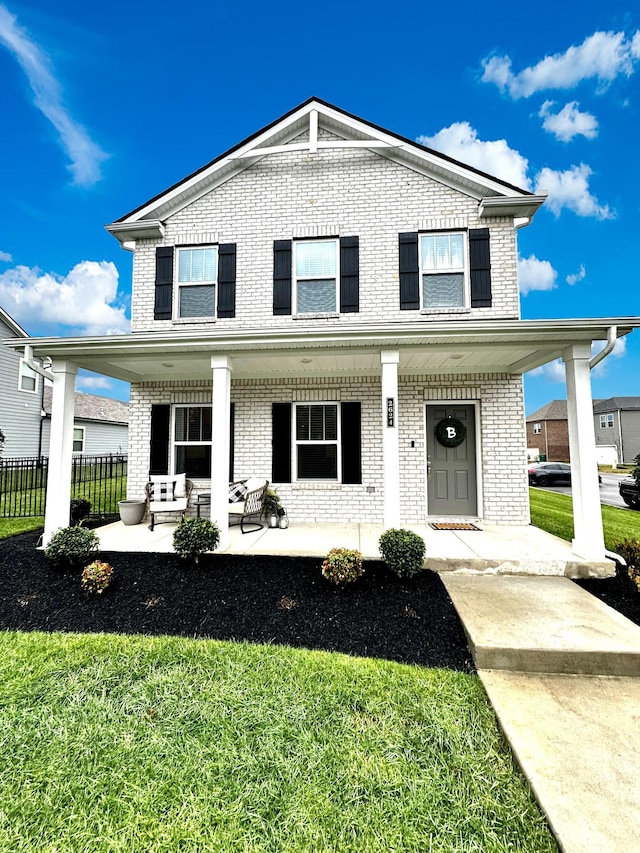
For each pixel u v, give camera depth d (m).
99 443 23.84
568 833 1.99
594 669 3.37
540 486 20.98
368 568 5.26
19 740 2.62
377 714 2.87
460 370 7.48
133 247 8.52
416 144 7.67
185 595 4.63
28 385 18.20
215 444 5.98
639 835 1.98
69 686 3.17
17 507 10.39
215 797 2.22
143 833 2.02
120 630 4.04
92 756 2.50
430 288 7.75
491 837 2.00
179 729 2.73
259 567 5.30
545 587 4.84
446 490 7.83
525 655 3.41
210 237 8.25
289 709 2.91
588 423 5.50
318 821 2.07
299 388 8.08
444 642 3.78
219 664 3.46
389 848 1.94
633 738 2.64
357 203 7.93
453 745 2.59
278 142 8.26
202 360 6.49
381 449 7.86
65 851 1.94
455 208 7.77
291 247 8.02
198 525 5.42
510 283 7.56
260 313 7.99
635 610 4.30
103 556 5.67
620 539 7.44
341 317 7.78
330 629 3.99
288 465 8.05
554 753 2.50
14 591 4.80
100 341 5.82
